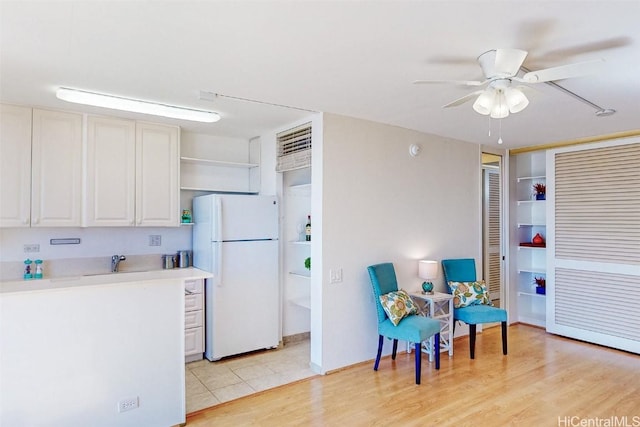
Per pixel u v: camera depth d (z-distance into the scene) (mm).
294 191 4555
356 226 3768
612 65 2426
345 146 3686
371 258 3877
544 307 5398
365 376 3537
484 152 5059
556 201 4867
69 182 3441
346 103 3270
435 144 4453
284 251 4473
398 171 4098
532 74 2082
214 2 1738
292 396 3145
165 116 3570
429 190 4387
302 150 3852
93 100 3057
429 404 2998
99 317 2434
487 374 3584
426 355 4070
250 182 4809
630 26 1944
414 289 4238
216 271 3896
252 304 4125
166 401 2660
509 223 5340
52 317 2291
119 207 3664
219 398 3119
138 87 2885
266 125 4086
